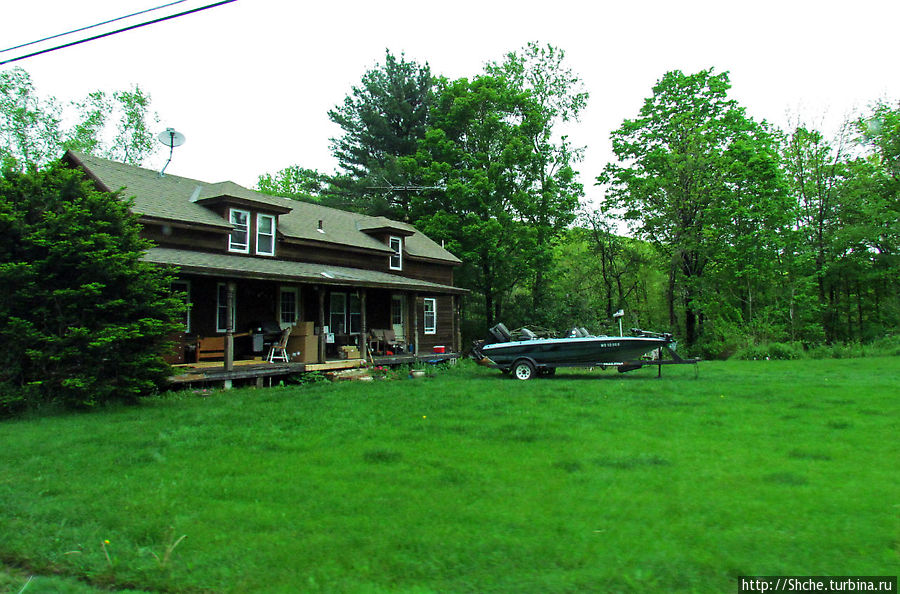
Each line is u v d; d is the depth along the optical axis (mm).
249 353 17219
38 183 10664
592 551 3746
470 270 30562
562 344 15109
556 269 34688
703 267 30688
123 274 10727
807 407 9461
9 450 7043
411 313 24062
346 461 6242
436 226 29844
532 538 3982
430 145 31516
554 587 3291
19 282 10117
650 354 15672
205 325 16047
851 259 31641
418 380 15391
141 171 17859
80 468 6133
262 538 4105
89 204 10891
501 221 29797
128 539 4195
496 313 32875
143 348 11297
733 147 28109
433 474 5648
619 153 31375
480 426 8125
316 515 4547
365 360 17234
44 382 10086
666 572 3432
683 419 8414
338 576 3508
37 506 4895
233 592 3369
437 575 3482
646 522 4238
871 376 14898
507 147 28828
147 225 14812
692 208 29188
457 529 4180
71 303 10344
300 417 9203
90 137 32625
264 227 18156
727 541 3855
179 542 4062
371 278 19125
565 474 5570
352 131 39688
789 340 28781
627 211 31938
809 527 4074
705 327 29750
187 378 12391
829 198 30906
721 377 15008
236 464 6195
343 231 22109
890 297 32844
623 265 36625
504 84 31062
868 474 5398
